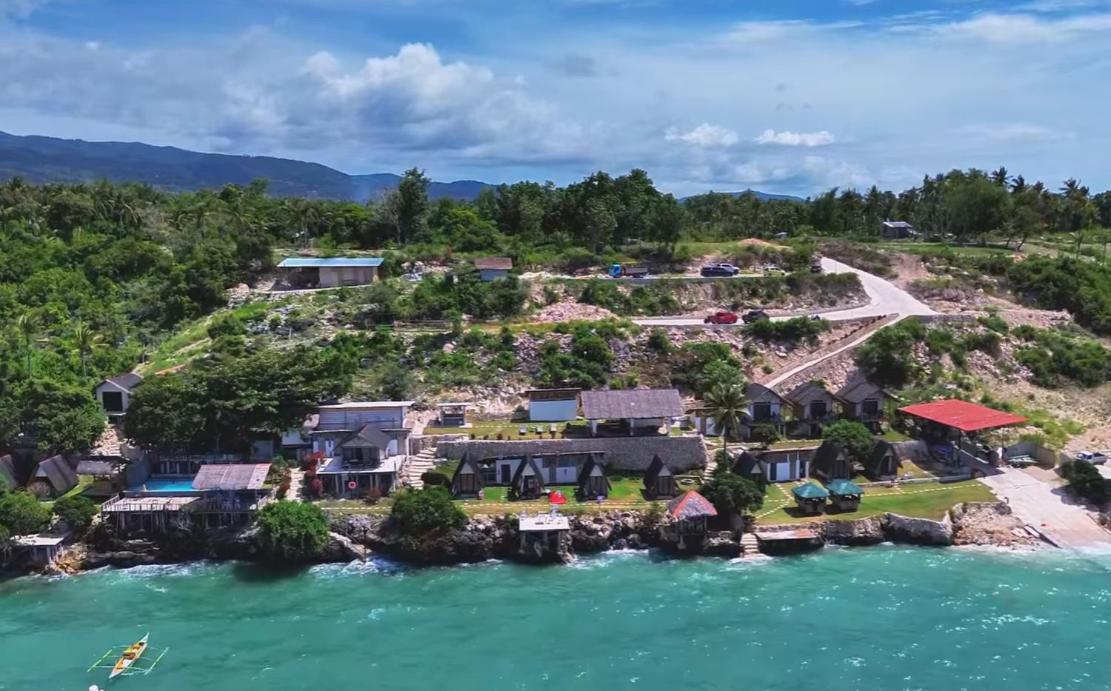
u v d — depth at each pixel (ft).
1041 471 350.64
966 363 435.94
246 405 337.11
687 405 385.09
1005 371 435.12
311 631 251.19
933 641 240.53
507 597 271.69
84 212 566.77
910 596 267.80
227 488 303.68
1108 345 481.05
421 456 344.28
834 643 240.32
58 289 479.82
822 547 305.53
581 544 304.50
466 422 372.99
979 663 228.84
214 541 302.86
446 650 239.30
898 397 402.11
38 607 268.82
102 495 322.75
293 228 615.57
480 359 411.34
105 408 370.12
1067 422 394.52
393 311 445.37
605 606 264.52
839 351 425.69
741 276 519.19
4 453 341.00
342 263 496.23
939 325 457.27
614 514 309.63
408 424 363.76
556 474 335.26
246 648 241.55
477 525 301.43
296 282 510.17
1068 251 636.48
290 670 229.86
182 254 514.27
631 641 242.99
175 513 305.32
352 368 397.19
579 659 233.96
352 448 327.47
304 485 327.06
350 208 645.51
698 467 344.69
